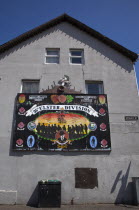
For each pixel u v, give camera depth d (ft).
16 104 35.58
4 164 31.96
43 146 32.83
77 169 32.22
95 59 41.32
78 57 42.04
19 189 30.76
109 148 33.53
